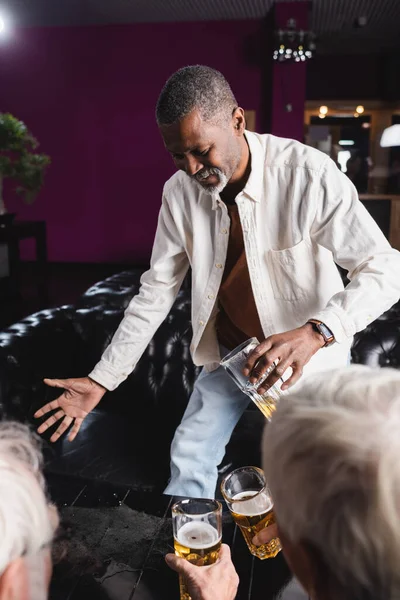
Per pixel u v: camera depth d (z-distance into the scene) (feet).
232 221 5.09
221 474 6.95
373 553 1.36
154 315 5.51
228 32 25.94
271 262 5.03
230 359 4.11
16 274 21.20
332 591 1.55
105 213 28.30
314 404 1.59
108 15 25.09
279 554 3.79
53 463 7.21
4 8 23.91
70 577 3.59
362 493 1.36
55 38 27.04
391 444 1.39
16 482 1.79
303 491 1.47
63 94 27.50
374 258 4.56
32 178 21.16
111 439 7.77
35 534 1.75
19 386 7.66
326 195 4.69
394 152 33.01
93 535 3.99
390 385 1.60
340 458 1.41
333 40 29.48
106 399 8.61
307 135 32.55
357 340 8.06
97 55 26.89
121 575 3.61
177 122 4.28
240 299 5.30
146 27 26.35
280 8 23.36
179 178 5.24
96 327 8.70
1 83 27.91
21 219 28.91
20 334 8.03
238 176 4.89
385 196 26.12
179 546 3.33
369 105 32.86
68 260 28.99
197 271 5.31
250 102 26.32
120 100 27.14
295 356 4.08
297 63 24.47
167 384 8.38
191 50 26.32
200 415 5.65
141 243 28.35
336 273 5.16
